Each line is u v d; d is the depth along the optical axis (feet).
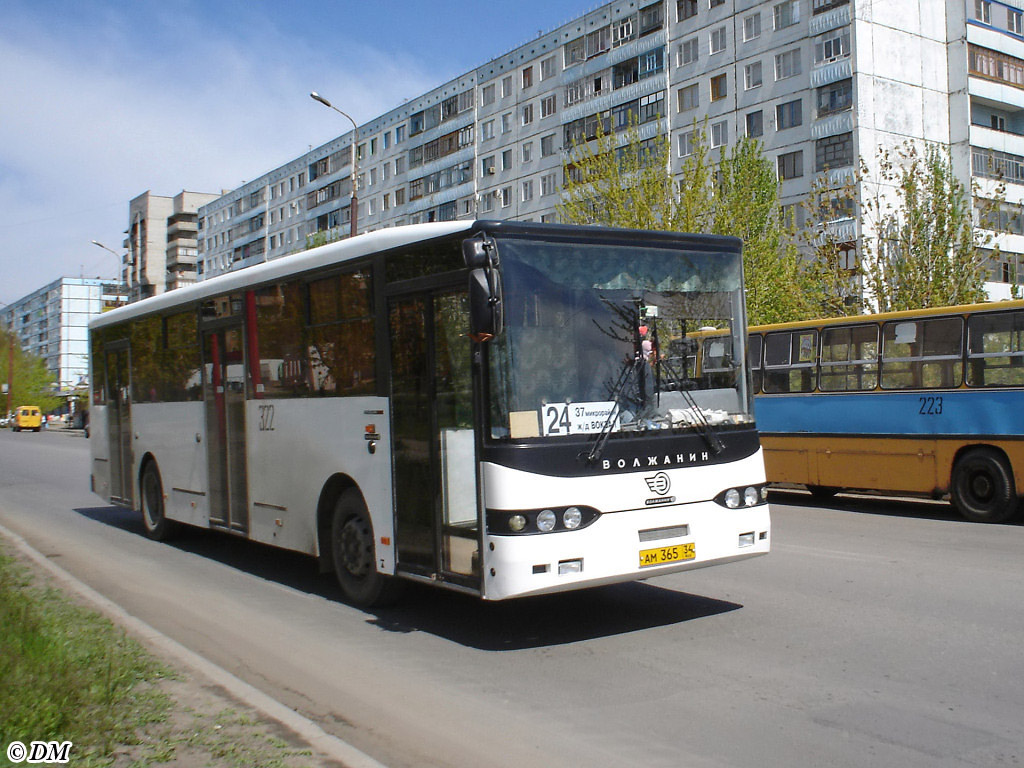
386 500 25.95
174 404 39.68
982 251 93.50
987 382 43.88
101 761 14.71
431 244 24.23
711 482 24.12
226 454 35.17
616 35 186.70
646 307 24.18
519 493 21.59
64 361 528.22
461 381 23.17
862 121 144.46
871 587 28.89
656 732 16.97
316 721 18.12
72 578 30.96
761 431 54.13
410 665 21.90
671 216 110.63
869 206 94.38
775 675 20.17
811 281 94.48
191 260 417.28
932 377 46.01
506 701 19.04
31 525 49.47
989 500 43.78
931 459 45.91
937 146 143.74
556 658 22.12
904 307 88.48
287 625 26.12
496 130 221.87
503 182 219.61
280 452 31.37
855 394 49.24
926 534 40.22
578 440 22.41
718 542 24.08
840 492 60.03
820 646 22.34
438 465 24.00
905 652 21.68
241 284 33.88
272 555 38.60
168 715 16.88
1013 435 42.78
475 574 22.54
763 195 113.50
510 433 21.77
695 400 24.43
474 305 21.43
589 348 23.20
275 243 328.90
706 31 168.55
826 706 18.11
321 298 29.12
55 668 18.42
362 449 26.96
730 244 26.02
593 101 191.93
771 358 53.78
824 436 50.67
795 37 153.38
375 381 26.35
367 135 272.72
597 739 16.74
